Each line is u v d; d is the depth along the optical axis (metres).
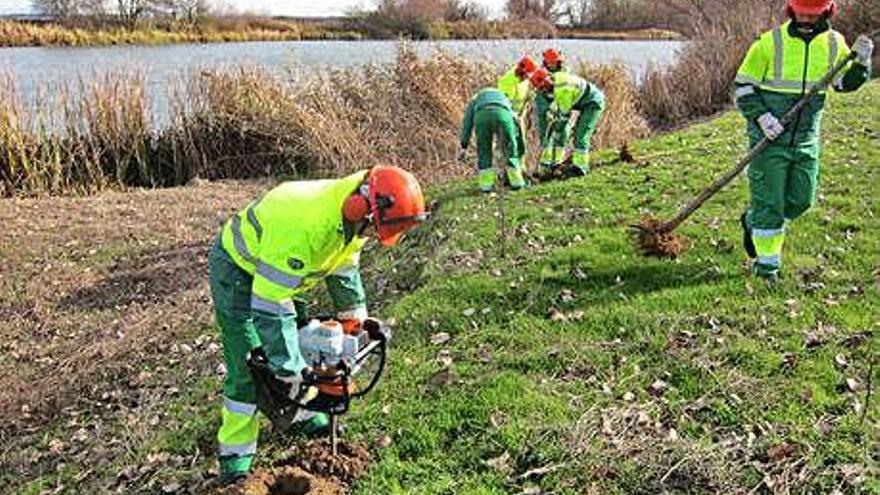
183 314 8.36
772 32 6.41
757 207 6.57
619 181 10.31
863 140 11.46
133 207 12.53
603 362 5.63
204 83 15.20
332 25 38.31
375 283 8.11
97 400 6.76
